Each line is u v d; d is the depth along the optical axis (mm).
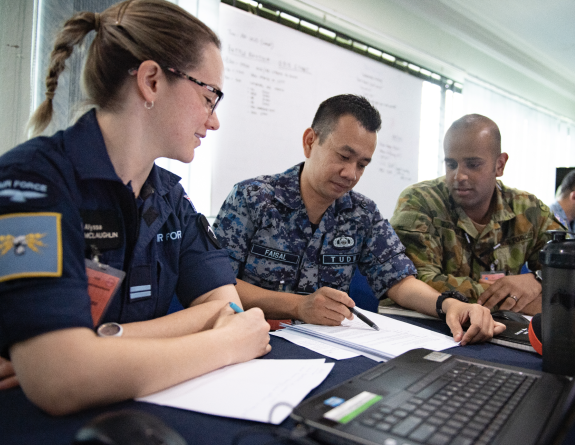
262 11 2312
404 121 3105
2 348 527
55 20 1565
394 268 1412
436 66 3318
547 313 703
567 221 3174
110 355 528
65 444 437
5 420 488
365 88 2836
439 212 1716
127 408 525
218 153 2191
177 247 916
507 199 1780
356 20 2693
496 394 541
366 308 1689
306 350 825
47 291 532
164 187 923
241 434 429
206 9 2053
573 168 3422
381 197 3000
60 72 757
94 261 700
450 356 715
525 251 1756
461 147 1594
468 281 1508
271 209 1398
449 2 3131
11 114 1541
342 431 435
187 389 584
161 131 744
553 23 3461
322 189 1326
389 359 751
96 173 693
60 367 499
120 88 708
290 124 2451
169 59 703
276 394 571
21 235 543
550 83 4496
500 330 972
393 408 490
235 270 1377
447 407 496
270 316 1220
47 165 628
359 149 1251
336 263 1461
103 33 710
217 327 743
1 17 1526
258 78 2314
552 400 524
